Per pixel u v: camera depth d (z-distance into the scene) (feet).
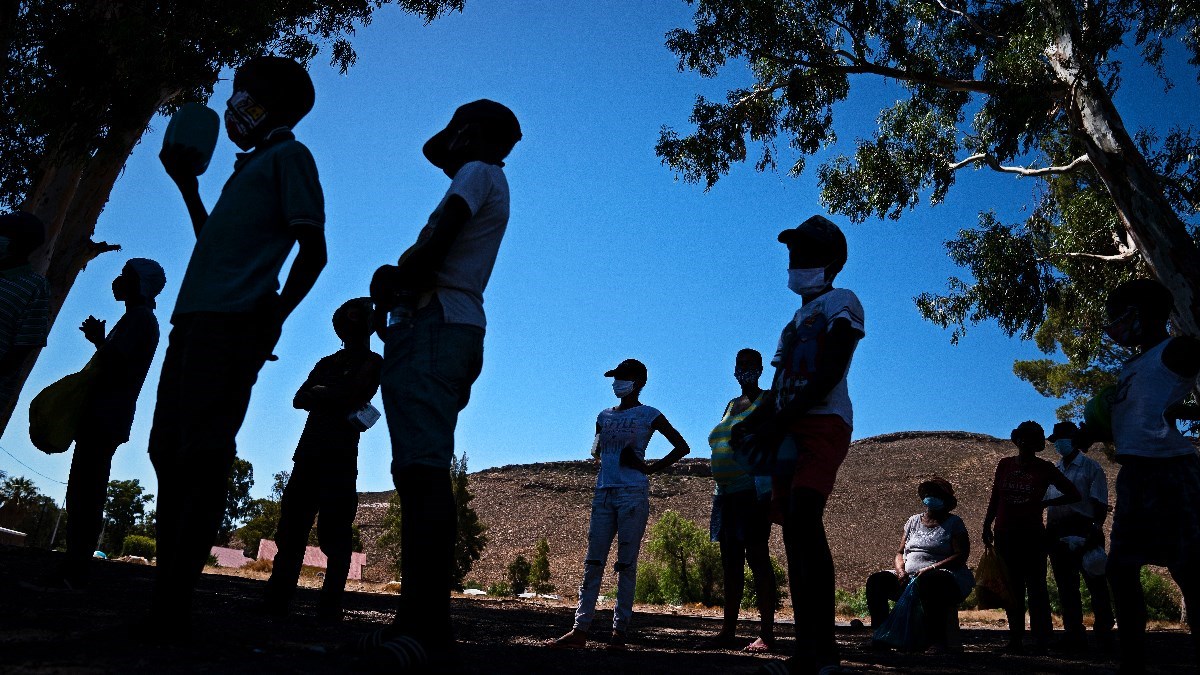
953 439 283.18
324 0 39.86
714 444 18.15
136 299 14.15
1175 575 11.51
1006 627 36.60
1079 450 22.22
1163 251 49.34
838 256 10.23
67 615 9.80
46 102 32.60
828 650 9.07
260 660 7.95
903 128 60.90
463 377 8.53
